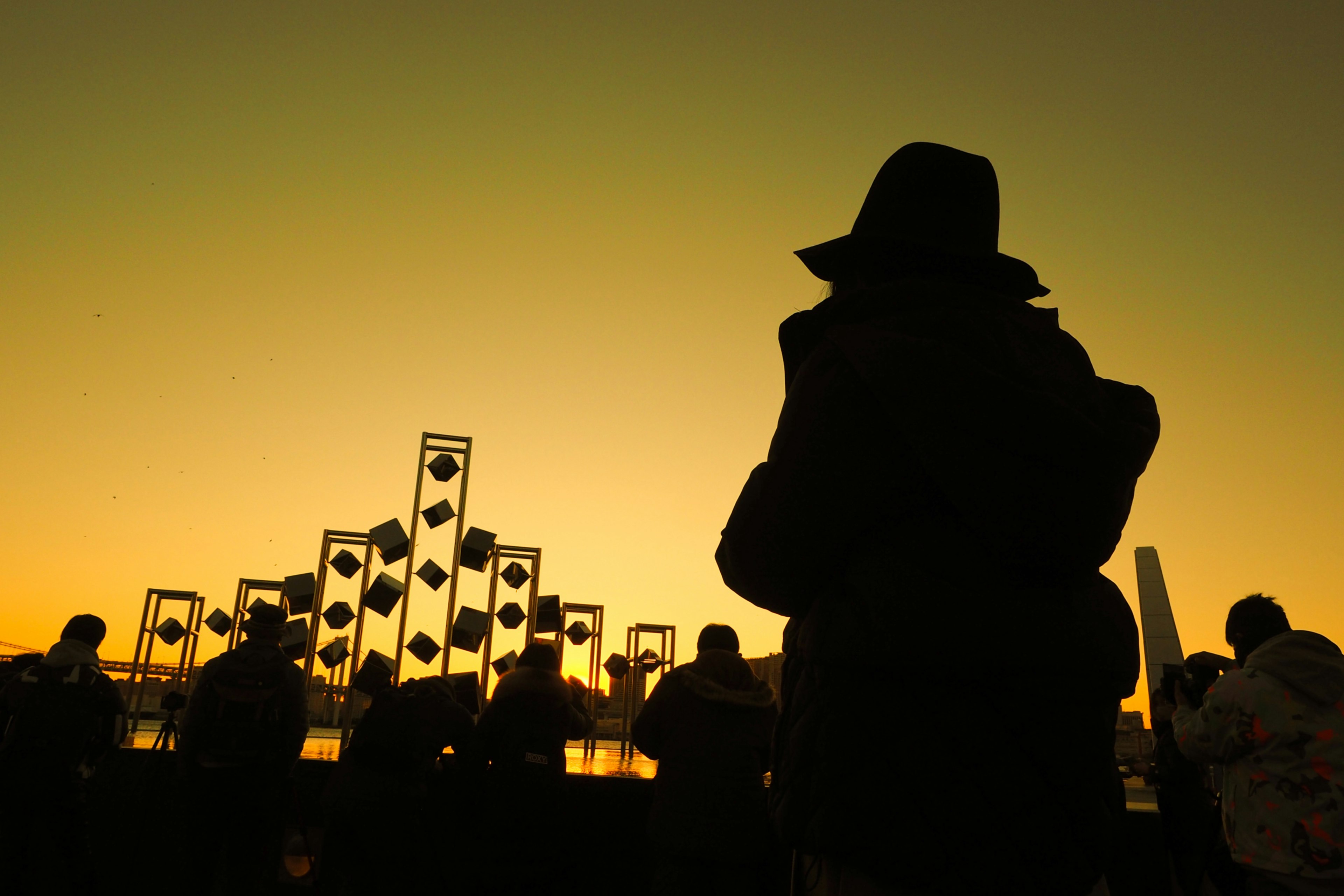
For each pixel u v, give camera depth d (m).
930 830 0.73
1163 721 3.93
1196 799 3.73
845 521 0.80
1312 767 2.23
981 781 0.73
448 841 4.44
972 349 0.83
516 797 3.97
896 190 1.04
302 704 4.35
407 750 4.08
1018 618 0.75
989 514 0.75
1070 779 0.74
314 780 4.70
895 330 0.85
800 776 0.82
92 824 4.75
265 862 4.57
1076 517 0.76
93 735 4.38
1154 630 13.41
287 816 4.64
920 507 0.79
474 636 7.95
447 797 4.49
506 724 4.11
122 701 4.53
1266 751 2.29
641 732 3.58
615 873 4.52
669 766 3.46
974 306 0.90
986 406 0.76
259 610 4.44
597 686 12.70
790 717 0.88
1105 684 0.79
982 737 0.74
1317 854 2.17
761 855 3.35
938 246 0.99
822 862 0.83
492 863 3.93
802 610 0.88
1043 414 0.77
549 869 3.99
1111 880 4.10
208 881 4.10
